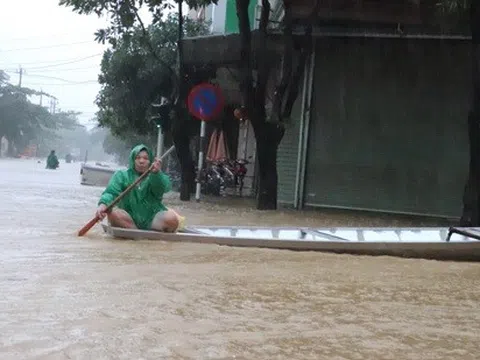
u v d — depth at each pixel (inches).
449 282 192.4
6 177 870.4
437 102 535.8
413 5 486.9
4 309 132.6
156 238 255.1
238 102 724.0
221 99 541.6
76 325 123.3
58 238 252.8
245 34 477.4
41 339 113.4
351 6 502.0
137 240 253.8
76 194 568.4
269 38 516.7
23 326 120.8
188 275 182.1
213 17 900.0
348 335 127.0
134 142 1130.7
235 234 289.6
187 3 549.3
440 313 149.9
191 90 547.8
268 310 144.4
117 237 259.6
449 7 367.2
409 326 136.6
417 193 540.4
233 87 683.4
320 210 545.0
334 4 503.8
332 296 163.8
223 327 127.6
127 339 116.0
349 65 552.7
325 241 241.9
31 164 1665.8
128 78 716.0
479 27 390.0
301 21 520.7
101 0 532.7
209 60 555.5
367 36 508.1
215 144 727.7
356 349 117.7
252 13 695.1
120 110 741.9
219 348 113.7
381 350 117.9
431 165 538.3
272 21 527.2
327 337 124.7
